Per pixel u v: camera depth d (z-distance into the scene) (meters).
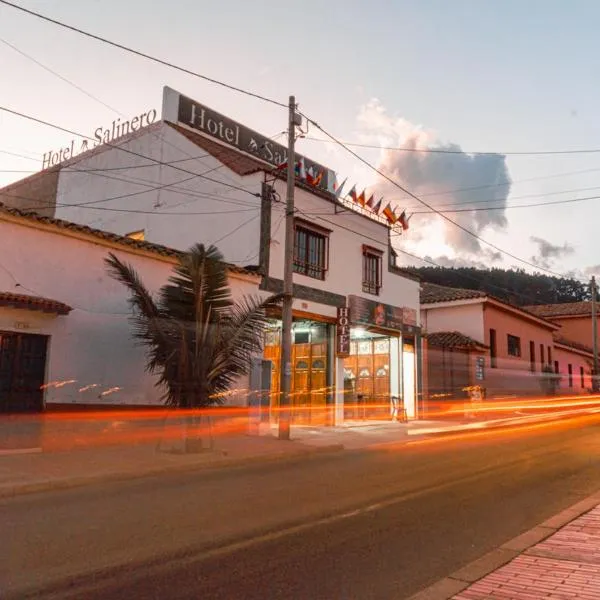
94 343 14.44
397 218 24.48
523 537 6.14
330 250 21.56
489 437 18.56
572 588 4.48
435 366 28.20
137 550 5.72
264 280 18.73
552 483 9.80
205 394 13.16
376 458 13.36
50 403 13.40
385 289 24.27
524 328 36.62
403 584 4.87
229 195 20.08
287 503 8.05
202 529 6.56
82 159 25.41
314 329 22.02
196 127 23.67
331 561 5.48
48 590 4.62
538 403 35.91
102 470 10.30
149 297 13.28
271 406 20.08
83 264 14.48
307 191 20.66
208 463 11.76
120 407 14.77
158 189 22.27
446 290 34.50
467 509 7.75
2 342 12.73
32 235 13.62
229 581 4.90
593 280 41.25
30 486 8.92
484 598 4.32
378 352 25.38
